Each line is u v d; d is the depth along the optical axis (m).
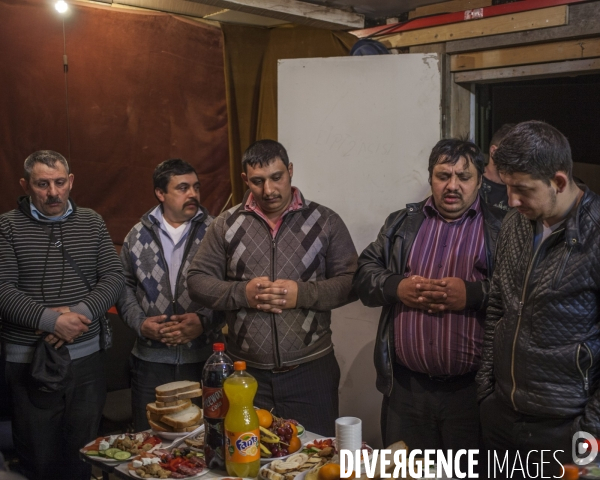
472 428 2.29
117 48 3.68
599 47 2.87
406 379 2.38
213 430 1.84
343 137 3.16
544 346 1.84
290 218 2.51
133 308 2.82
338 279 2.47
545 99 3.93
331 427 2.51
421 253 2.37
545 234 1.90
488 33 3.15
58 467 2.74
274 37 3.90
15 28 3.44
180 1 3.57
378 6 3.51
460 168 2.27
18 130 3.51
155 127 3.83
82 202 3.73
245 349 2.46
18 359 2.65
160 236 2.87
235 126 3.98
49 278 2.66
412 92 3.03
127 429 3.07
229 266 2.55
